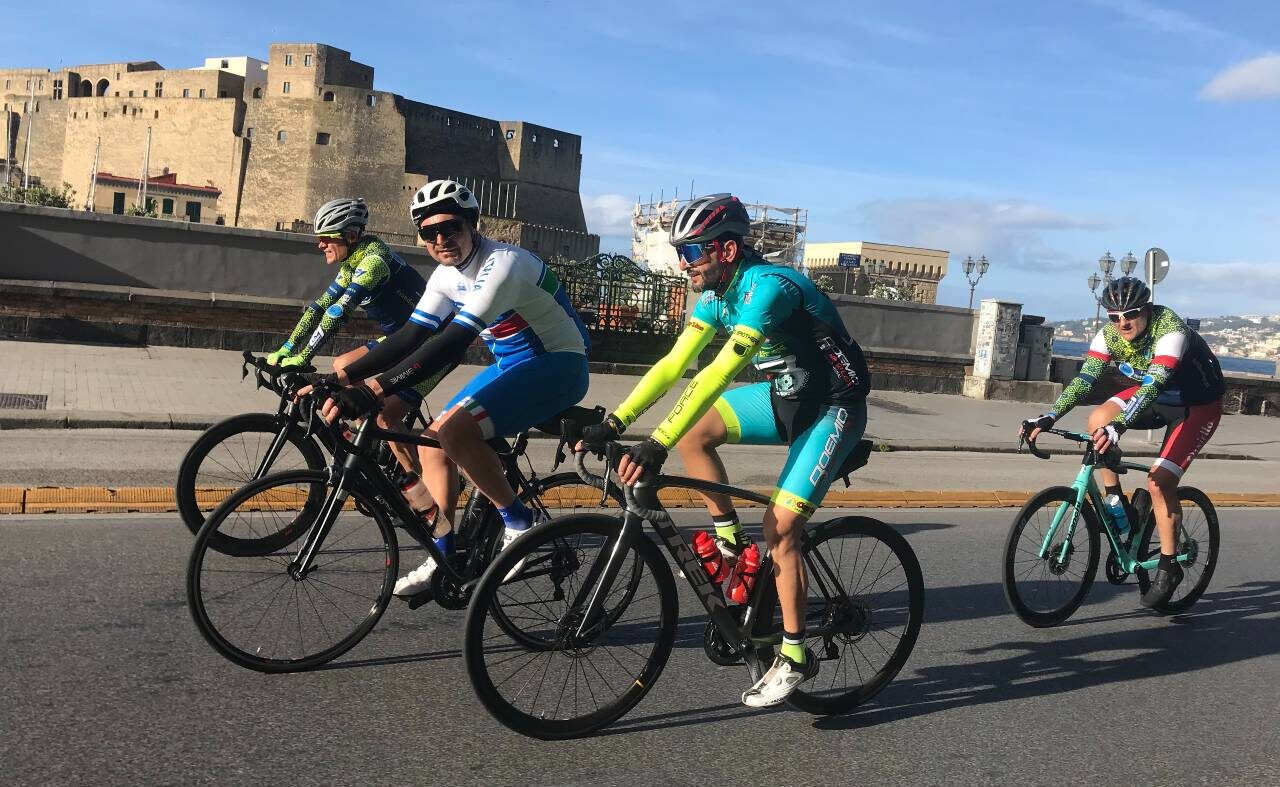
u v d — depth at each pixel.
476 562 3.92
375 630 4.00
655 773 3.04
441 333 3.49
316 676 3.52
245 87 102.81
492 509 3.99
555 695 3.34
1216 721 3.80
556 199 96.81
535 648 3.37
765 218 48.34
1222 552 6.68
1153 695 4.03
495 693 3.09
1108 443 4.52
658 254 56.09
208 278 12.42
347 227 4.59
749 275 3.15
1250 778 3.32
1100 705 3.88
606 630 3.35
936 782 3.14
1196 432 4.89
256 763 2.86
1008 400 15.71
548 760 3.06
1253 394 16.77
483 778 2.91
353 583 3.68
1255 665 4.48
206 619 3.37
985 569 5.73
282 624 3.55
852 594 3.61
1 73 113.62
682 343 3.28
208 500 4.86
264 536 3.50
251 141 89.62
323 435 3.69
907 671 4.12
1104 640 4.71
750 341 3.05
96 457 6.53
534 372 3.81
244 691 3.33
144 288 12.11
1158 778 3.27
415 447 4.26
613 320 14.66
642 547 3.29
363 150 86.75
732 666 3.75
